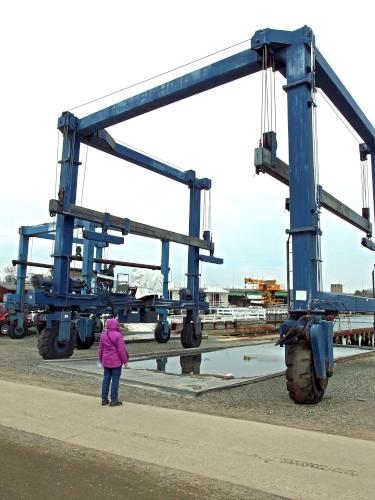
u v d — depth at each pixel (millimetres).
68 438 6078
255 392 9656
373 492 4336
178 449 5613
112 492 4332
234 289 99562
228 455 5387
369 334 34312
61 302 14836
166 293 22562
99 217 16047
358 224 14680
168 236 18844
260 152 9594
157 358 16312
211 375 11336
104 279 20266
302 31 10125
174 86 13172
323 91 11766
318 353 8523
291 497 4246
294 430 6465
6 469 4934
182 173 20031
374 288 15977
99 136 15672
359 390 10078
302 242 9406
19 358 14969
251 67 11703
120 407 7844
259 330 34656
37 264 24984
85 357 15125
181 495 4281
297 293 9266
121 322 18797
